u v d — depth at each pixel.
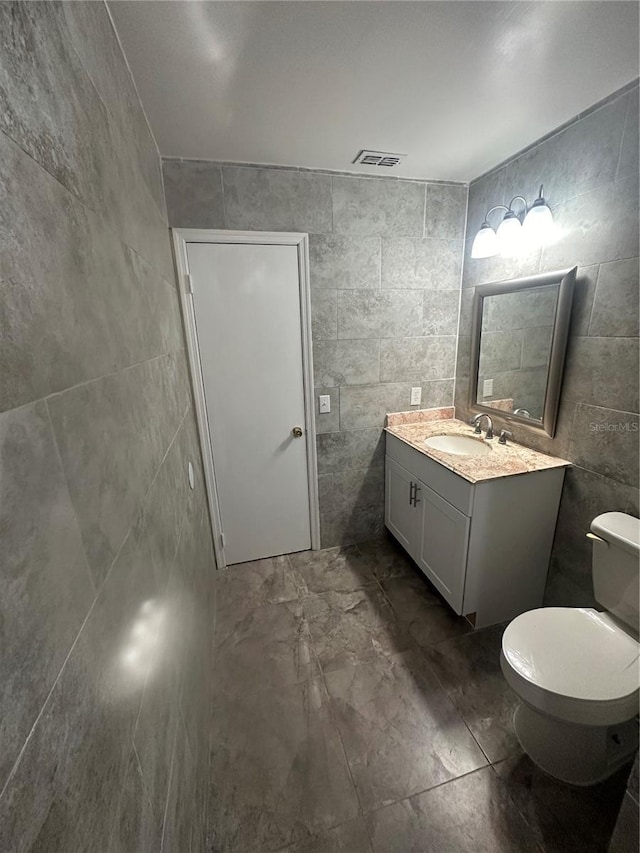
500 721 1.37
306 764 1.25
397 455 2.22
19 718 0.34
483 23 0.97
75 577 0.47
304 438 2.24
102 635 0.54
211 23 0.93
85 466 0.53
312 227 1.90
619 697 1.04
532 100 1.32
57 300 0.50
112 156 0.84
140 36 0.96
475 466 1.65
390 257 2.06
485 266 2.00
